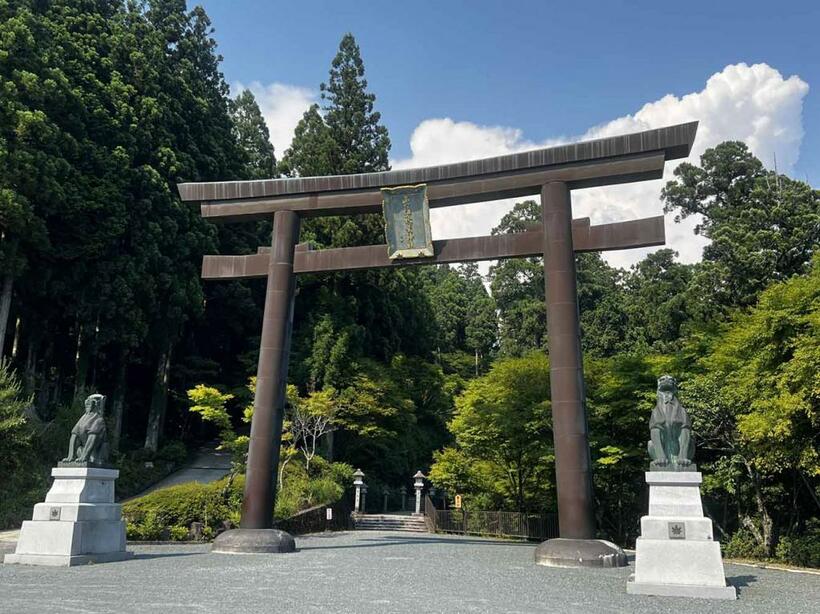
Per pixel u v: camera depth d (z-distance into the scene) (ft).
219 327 125.08
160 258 92.58
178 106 106.42
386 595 27.37
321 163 121.80
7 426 67.62
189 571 34.96
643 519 30.99
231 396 79.46
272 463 48.85
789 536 61.05
